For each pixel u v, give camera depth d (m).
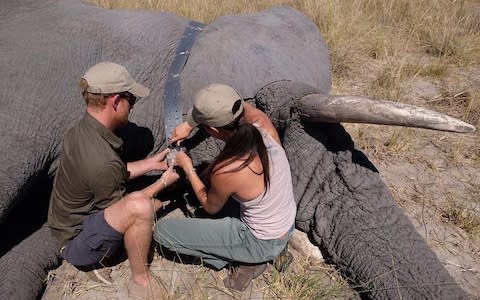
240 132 2.68
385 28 6.64
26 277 3.12
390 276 2.85
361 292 2.97
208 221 3.08
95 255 3.03
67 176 2.91
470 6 7.59
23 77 3.44
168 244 3.18
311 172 3.25
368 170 3.21
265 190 2.79
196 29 3.97
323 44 4.28
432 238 3.58
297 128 3.28
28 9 3.85
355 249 2.99
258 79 3.58
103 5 6.38
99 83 2.76
